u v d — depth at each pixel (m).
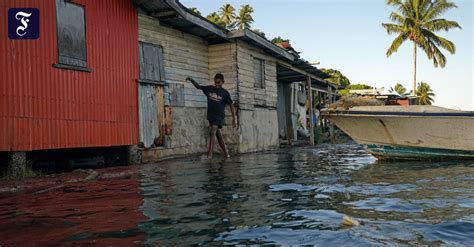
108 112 7.79
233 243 2.03
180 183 4.33
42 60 6.50
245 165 6.49
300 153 9.74
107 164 8.24
